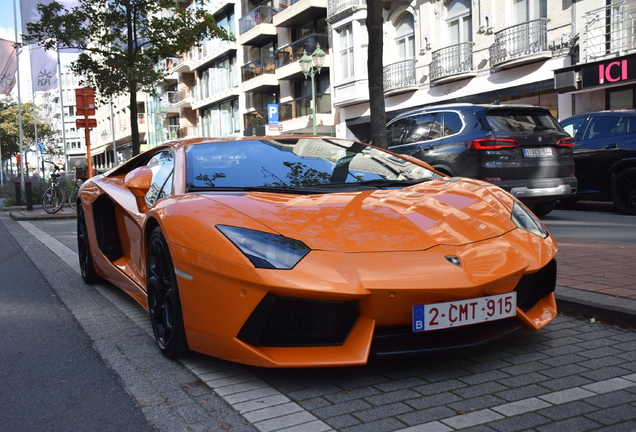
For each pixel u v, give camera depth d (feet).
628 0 44.16
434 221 8.28
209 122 124.47
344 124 79.56
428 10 63.62
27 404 7.43
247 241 7.54
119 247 13.17
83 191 14.89
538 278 8.77
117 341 10.05
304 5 83.25
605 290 10.94
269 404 7.03
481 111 21.91
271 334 7.40
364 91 73.15
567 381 7.47
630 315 9.55
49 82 90.63
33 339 10.39
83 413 7.07
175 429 6.50
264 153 10.96
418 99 66.18
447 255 7.55
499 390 7.25
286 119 90.02
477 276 7.37
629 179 27.07
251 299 7.17
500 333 7.91
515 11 54.29
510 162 21.42
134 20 51.29
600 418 6.36
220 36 54.44
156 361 8.89
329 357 7.22
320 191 9.41
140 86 51.52
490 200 9.42
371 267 7.25
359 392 7.32
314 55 52.13
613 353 8.46
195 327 7.91
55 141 194.49
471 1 58.54
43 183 56.24
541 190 22.03
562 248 16.43
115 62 50.11
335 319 7.41
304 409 6.85
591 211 29.78
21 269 18.25
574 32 48.78
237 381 7.85
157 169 11.74
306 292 6.98
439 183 10.26
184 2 123.13
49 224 36.40
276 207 8.41
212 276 7.56
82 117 46.03
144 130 159.02
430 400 7.00
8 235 29.48
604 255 14.87
